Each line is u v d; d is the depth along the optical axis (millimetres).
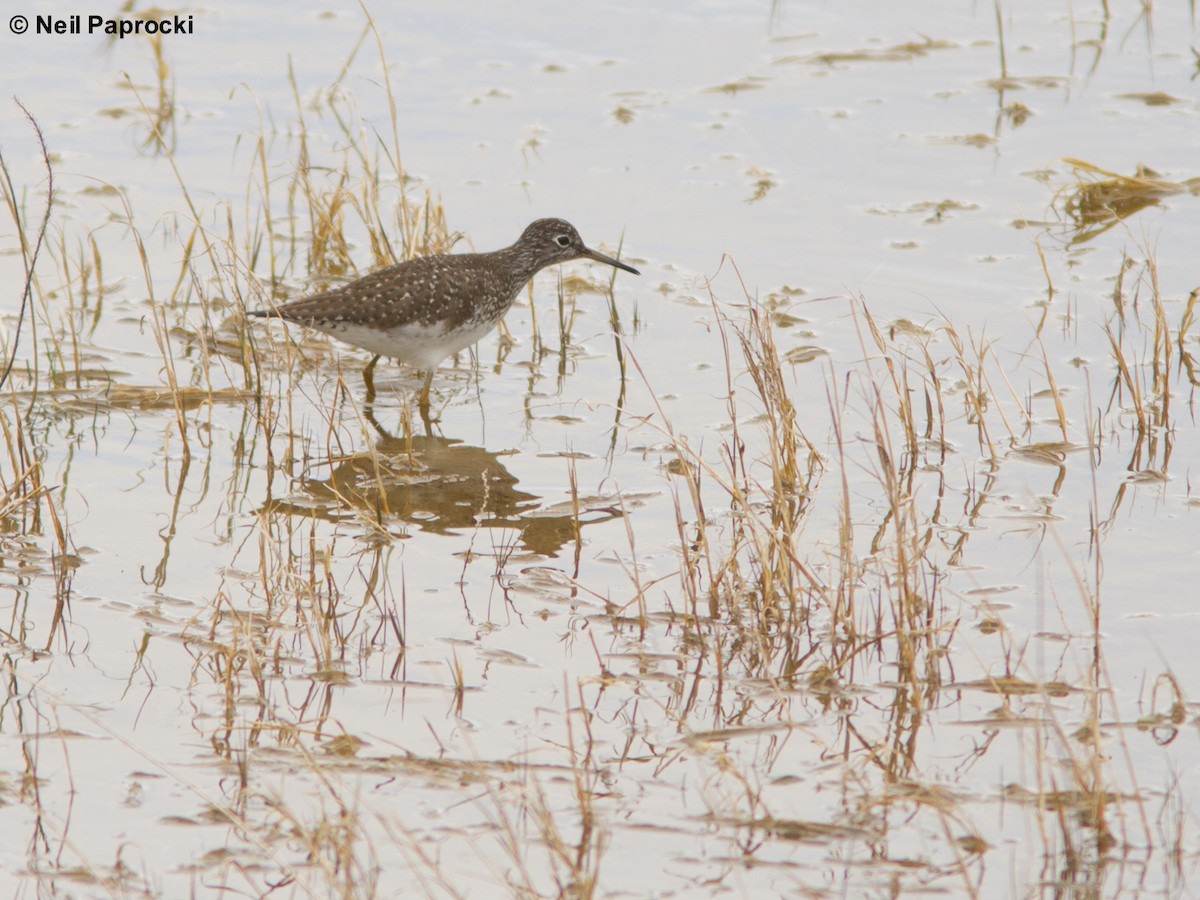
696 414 14125
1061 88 21406
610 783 8664
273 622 10391
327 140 19828
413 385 15078
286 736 9070
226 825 8203
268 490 12680
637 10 24391
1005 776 8750
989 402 14234
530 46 23047
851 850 8086
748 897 7699
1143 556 11414
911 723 9336
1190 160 19172
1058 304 16016
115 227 17578
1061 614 10547
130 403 14164
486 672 9875
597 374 15125
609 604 10742
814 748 9062
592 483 12906
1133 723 9203
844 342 15383
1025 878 7832
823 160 19625
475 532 11992
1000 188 18781
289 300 16125
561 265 17500
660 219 18156
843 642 10312
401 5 24391
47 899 7605
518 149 19859
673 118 20812
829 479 12906
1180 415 13883
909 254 17188
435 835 8180
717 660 9914
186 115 20484
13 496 11812
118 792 8484
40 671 9711
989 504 12383
